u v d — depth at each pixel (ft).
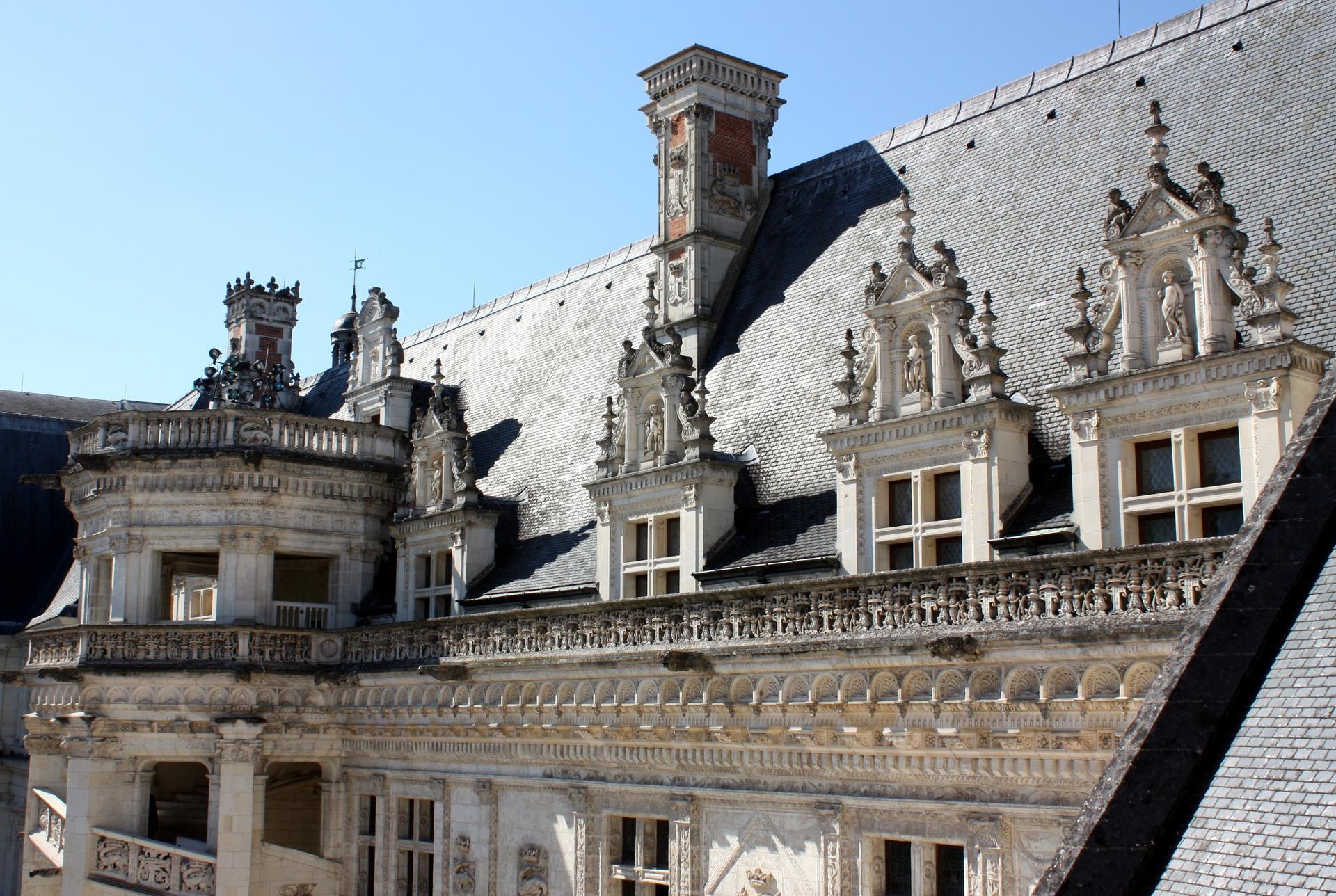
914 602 79.05
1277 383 69.92
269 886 126.11
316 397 190.49
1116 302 78.02
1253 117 89.15
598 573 110.42
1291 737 40.98
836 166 123.54
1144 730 44.42
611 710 99.71
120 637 128.77
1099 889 41.47
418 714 119.96
